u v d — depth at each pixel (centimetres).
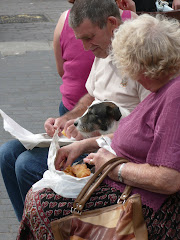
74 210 243
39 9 1319
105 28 303
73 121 336
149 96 252
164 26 232
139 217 230
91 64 406
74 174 272
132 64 233
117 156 259
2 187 436
